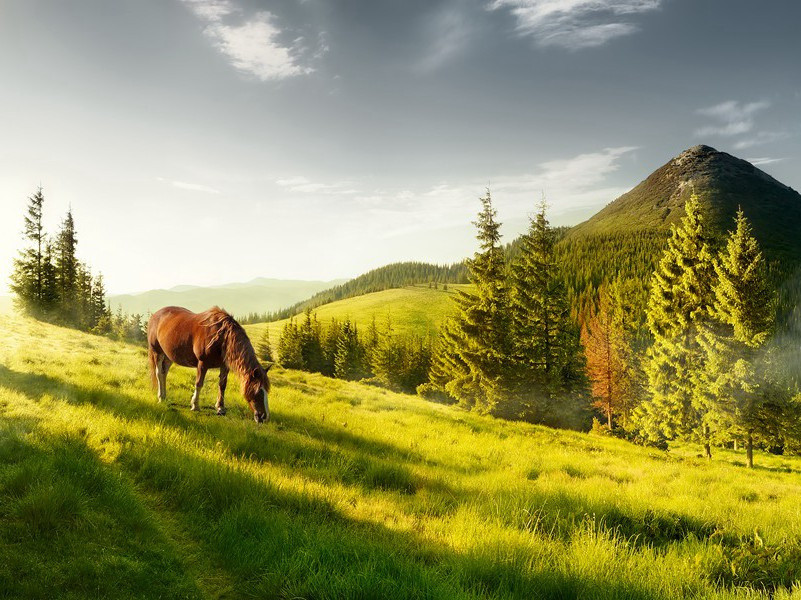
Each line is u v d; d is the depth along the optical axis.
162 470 6.26
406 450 12.83
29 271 52.81
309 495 6.57
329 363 103.56
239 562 4.31
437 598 3.72
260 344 117.94
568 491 8.84
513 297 38.28
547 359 37.41
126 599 3.29
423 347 92.75
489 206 37.22
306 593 3.77
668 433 33.22
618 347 54.81
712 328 31.30
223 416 11.10
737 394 30.05
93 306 72.56
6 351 13.44
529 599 4.27
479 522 6.38
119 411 9.34
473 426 20.58
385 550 4.79
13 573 3.23
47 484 4.46
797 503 11.85
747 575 5.50
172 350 11.13
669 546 6.43
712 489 13.22
